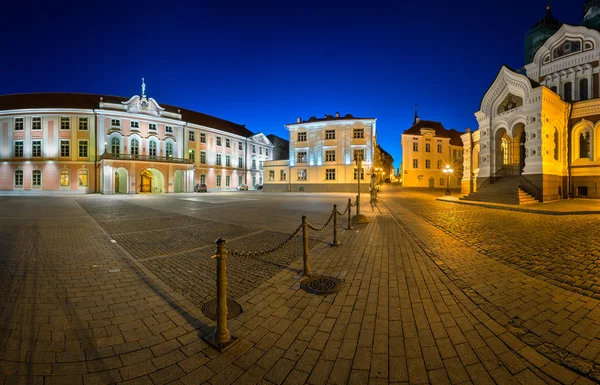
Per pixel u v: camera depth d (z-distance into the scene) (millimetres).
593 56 21891
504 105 21438
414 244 7602
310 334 3227
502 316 3596
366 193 38406
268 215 14359
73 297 4234
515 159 23328
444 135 57406
